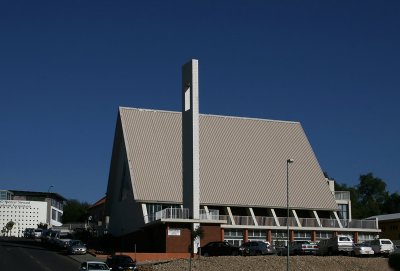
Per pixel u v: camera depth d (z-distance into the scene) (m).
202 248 57.16
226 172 73.50
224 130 78.69
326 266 46.50
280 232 69.19
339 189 125.69
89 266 41.59
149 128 74.50
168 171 70.38
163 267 45.78
